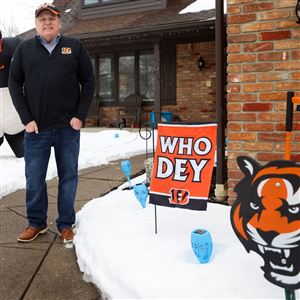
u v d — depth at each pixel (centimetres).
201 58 1172
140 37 1139
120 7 1351
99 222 334
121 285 231
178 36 1111
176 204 279
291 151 347
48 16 309
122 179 545
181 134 281
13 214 404
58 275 274
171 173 283
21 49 318
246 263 238
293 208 177
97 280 248
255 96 358
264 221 183
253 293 206
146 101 1309
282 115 349
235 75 364
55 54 317
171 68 1229
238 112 366
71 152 333
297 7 329
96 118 1357
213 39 1155
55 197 464
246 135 364
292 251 177
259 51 353
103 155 707
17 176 542
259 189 185
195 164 275
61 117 325
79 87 336
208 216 332
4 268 285
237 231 191
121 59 1348
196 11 1134
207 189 269
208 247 238
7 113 608
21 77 323
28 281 266
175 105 1234
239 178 370
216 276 223
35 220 339
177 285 216
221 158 408
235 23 360
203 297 205
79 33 1211
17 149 673
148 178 452
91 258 276
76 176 341
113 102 1370
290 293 184
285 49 344
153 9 1289
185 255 253
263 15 349
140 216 339
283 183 180
